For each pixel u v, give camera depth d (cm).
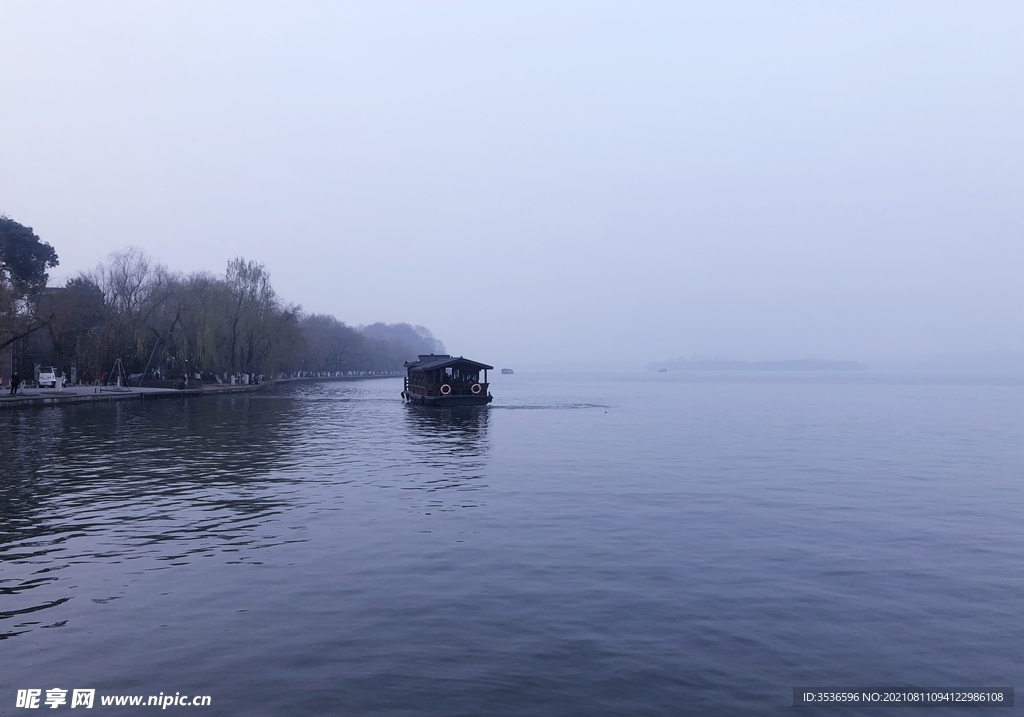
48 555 1605
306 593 1351
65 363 9194
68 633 1152
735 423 5997
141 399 7988
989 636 1173
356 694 956
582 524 1953
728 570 1521
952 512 2173
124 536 1783
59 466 2973
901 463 3350
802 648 1116
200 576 1454
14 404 5994
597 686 984
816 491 2533
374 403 8569
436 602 1305
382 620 1215
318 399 9412
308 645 1110
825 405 9381
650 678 1009
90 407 6544
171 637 1138
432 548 1683
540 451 3762
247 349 11312
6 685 980
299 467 3056
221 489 2472
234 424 5103
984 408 8656
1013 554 1673
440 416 6544
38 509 2106
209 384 10794
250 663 1046
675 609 1280
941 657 1091
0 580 1422
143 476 2741
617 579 1451
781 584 1429
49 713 906
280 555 1614
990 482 2781
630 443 4228
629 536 1817
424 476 2827
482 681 995
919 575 1499
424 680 997
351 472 2920
